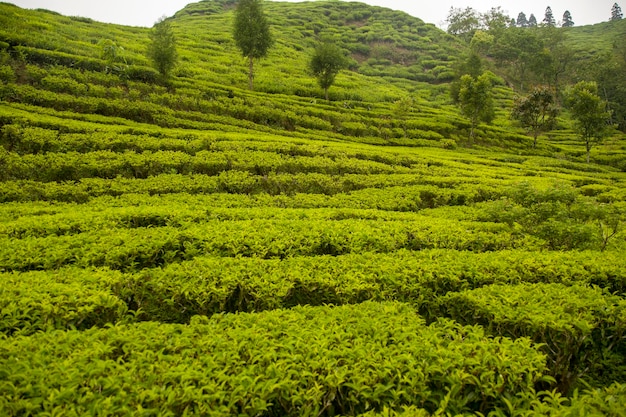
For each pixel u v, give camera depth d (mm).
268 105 37188
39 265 8852
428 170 26094
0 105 22859
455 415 4637
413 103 57719
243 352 5594
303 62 64938
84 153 18812
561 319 6973
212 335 5957
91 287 7484
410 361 5395
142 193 16094
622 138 60594
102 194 15672
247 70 50625
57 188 15242
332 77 47594
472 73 70750
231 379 4930
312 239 11172
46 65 30000
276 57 63562
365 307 7328
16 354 5227
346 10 112812
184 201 15383
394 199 18453
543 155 47062
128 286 7895
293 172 21797
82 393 4645
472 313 8016
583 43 125250
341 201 17484
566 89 68938
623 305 7688
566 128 64625
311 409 4887
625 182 34719
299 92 47562
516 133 54750
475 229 13945
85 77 30078
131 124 25484
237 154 21438
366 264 9320
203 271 8422
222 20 86375
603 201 25312
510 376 5336
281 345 5676
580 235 12273
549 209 13328
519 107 49375
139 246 9805
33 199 14664
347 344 5879
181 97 32250
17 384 4691
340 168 23188
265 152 22750
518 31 94000
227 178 18516
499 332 7277
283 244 10633
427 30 108375
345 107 46000
